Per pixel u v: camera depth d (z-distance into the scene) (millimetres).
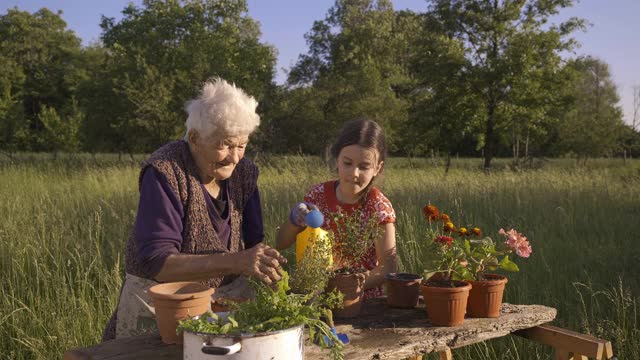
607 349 1996
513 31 21547
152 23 22906
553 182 9109
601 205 7191
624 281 4586
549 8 21391
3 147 27094
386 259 2264
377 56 35969
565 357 2098
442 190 7867
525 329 2223
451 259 2055
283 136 26062
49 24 48781
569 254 5234
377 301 2244
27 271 4555
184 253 1957
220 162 1954
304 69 32594
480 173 11375
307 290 1789
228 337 1304
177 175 1919
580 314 3855
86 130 21953
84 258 4582
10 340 3605
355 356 1647
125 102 20344
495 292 2008
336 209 2311
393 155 30766
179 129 20797
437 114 22688
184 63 21828
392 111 27422
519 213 6484
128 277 2049
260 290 1553
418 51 23078
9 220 5371
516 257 4980
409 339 1798
